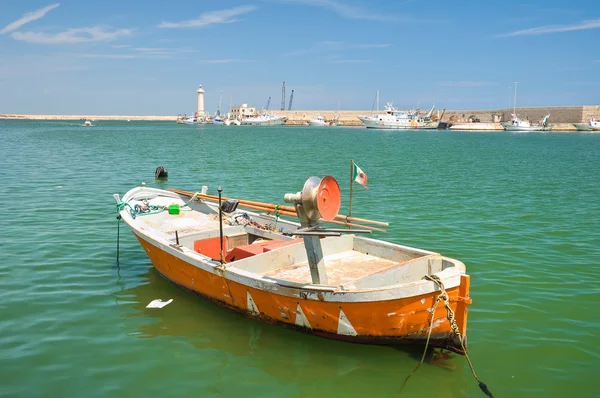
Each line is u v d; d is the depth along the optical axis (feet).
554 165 119.96
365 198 69.72
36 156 131.64
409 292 23.94
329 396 22.43
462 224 53.36
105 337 27.45
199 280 31.76
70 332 27.96
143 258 41.32
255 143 209.67
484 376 23.98
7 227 50.03
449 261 27.30
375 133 344.90
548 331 28.30
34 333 27.71
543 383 23.36
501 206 63.87
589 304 31.89
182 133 318.24
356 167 34.14
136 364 24.80
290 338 27.61
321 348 26.53
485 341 27.17
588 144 217.15
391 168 111.45
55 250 42.60
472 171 105.70
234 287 29.14
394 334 25.39
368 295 24.35
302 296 26.04
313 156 142.82
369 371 24.40
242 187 80.23
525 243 45.70
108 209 59.77
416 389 22.98
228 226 39.34
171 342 27.07
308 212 25.91
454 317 24.75
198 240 36.78
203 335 27.91
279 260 32.45
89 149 162.09
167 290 34.37
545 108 431.02
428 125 426.92
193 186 80.94
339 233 24.91
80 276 36.65
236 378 23.73
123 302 32.17
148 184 82.58
